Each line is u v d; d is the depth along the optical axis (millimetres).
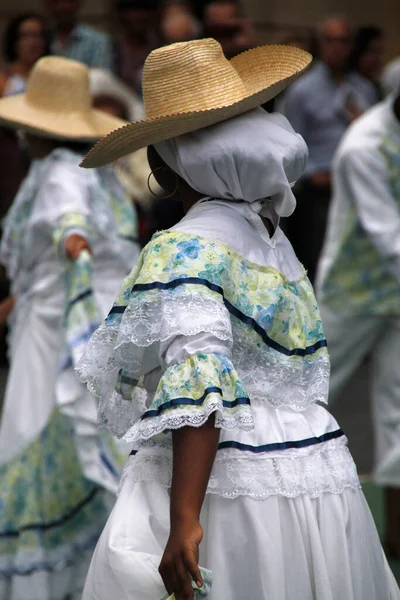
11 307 12492
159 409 6152
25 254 12008
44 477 11758
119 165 17750
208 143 6727
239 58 7648
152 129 6754
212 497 6602
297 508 6652
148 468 6672
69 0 22578
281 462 6688
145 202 18906
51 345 11836
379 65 25516
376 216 13711
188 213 6992
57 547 11703
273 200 6938
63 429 11797
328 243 14344
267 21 31219
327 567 6664
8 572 11633
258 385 6824
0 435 11930
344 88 24328
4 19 28484
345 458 7070
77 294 11023
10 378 12023
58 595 11695
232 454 6613
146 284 6469
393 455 13648
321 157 24312
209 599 6461
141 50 23516
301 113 24266
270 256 6938
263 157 6711
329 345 14367
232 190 6828
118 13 23516
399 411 13984
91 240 11578
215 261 6496
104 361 6789
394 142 13750
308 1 31609
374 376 14391
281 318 6918
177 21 23906
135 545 6457
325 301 14281
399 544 14039
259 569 6469
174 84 6980
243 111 6887
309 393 7062
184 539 6051
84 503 11828
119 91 15477
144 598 6336
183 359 6215
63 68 11984
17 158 21172
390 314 14000
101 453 11352
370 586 6938
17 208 12180
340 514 6789
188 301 6320
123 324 6508
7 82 20859
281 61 7434
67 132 11758
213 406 6027
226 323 6332
